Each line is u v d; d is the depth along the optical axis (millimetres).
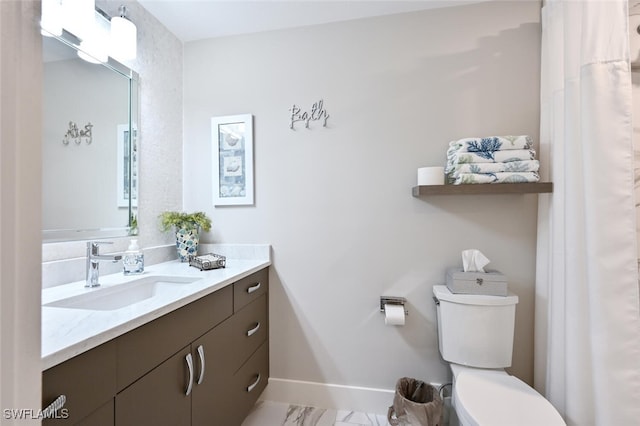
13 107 368
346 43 1698
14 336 372
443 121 1589
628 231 966
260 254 1773
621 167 979
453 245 1578
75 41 1179
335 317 1707
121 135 1426
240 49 1826
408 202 1627
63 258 1168
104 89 1331
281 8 1595
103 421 713
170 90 1776
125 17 1346
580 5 1117
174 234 1810
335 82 1708
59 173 1130
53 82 1103
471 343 1377
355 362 1683
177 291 1061
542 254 1433
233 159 1819
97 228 1290
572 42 1137
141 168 1555
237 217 1824
